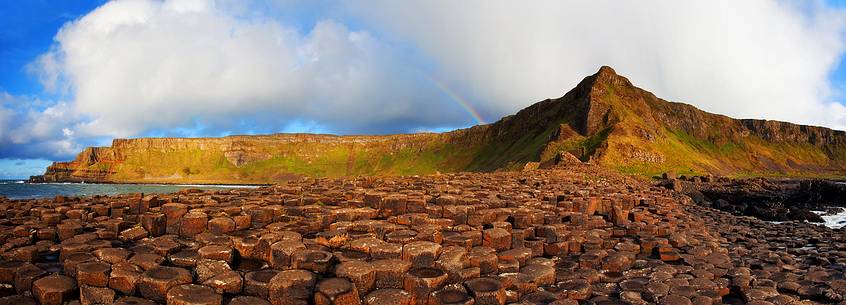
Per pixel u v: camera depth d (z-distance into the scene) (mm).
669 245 16328
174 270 10031
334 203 16703
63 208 15359
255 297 9461
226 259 10867
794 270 15164
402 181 27484
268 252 11297
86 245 11430
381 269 10109
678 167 112000
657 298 11219
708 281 12727
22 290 9883
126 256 10602
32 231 12875
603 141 115750
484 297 9938
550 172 47688
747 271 13828
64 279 9836
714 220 30172
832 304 11703
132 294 9539
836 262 16719
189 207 14148
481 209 16062
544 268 12273
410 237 12109
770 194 59531
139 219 13922
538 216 15961
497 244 13305
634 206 24672
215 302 8914
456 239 12820
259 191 20062
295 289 9344
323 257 10492
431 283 10086
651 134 130250
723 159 192125
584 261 13953
